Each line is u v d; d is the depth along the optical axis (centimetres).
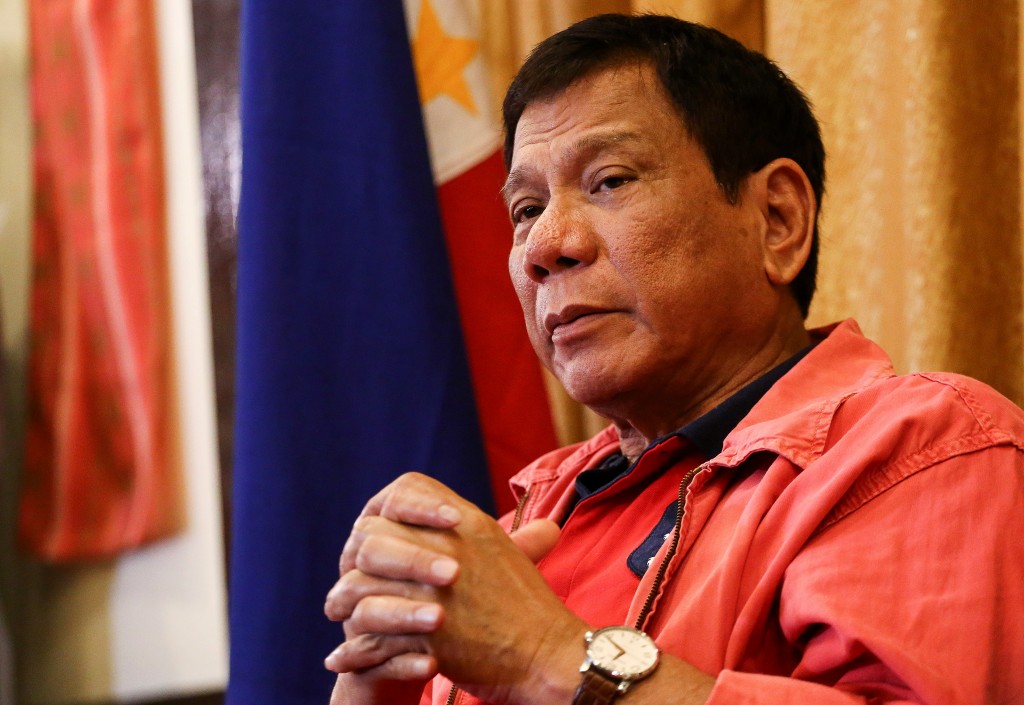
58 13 457
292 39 315
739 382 212
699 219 205
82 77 456
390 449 296
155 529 437
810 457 179
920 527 164
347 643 176
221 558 430
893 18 304
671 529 189
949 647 152
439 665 167
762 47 336
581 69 214
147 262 446
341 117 311
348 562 180
